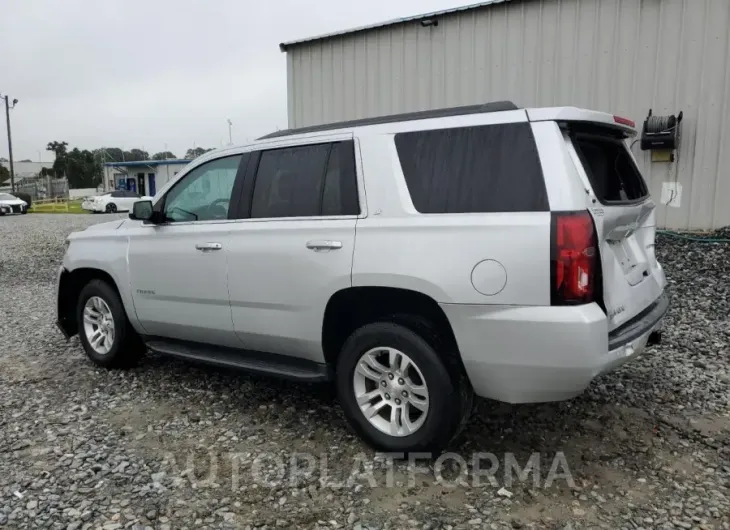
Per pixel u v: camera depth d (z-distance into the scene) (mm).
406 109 10812
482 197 3115
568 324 2818
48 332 6645
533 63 9539
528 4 9461
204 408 4305
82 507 3000
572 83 9273
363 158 3549
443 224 3162
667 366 4828
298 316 3732
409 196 3340
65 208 38344
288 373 3850
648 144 8680
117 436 3838
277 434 3840
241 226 4031
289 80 12266
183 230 4410
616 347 3014
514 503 2996
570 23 9172
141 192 44844
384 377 3471
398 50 10781
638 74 8797
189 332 4500
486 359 3059
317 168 3773
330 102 11750
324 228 3600
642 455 3459
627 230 3324
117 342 5016
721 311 6059
